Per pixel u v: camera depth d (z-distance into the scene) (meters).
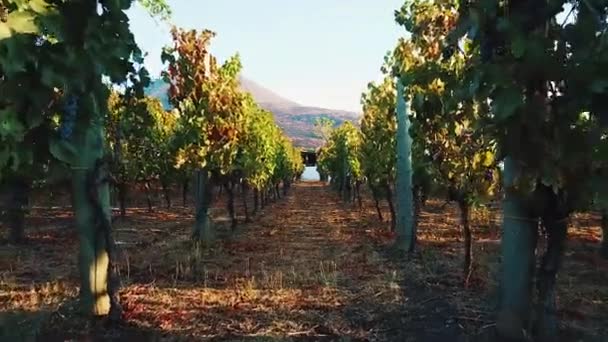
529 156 3.69
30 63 3.71
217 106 12.21
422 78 6.37
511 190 3.97
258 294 7.17
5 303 6.59
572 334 5.36
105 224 5.42
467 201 7.52
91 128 4.55
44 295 7.04
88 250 5.47
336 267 9.23
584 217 17.48
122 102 5.59
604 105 3.60
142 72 5.20
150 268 8.87
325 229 16.09
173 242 12.67
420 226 15.55
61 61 3.79
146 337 5.22
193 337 5.30
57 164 4.30
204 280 8.09
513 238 4.30
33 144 4.09
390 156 13.49
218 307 6.48
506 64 3.66
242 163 14.15
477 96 3.80
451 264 9.39
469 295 7.10
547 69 3.54
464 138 7.10
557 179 3.67
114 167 5.79
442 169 7.32
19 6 3.49
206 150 12.07
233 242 12.78
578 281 8.02
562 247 4.18
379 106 13.42
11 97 3.65
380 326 5.82
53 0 3.92
